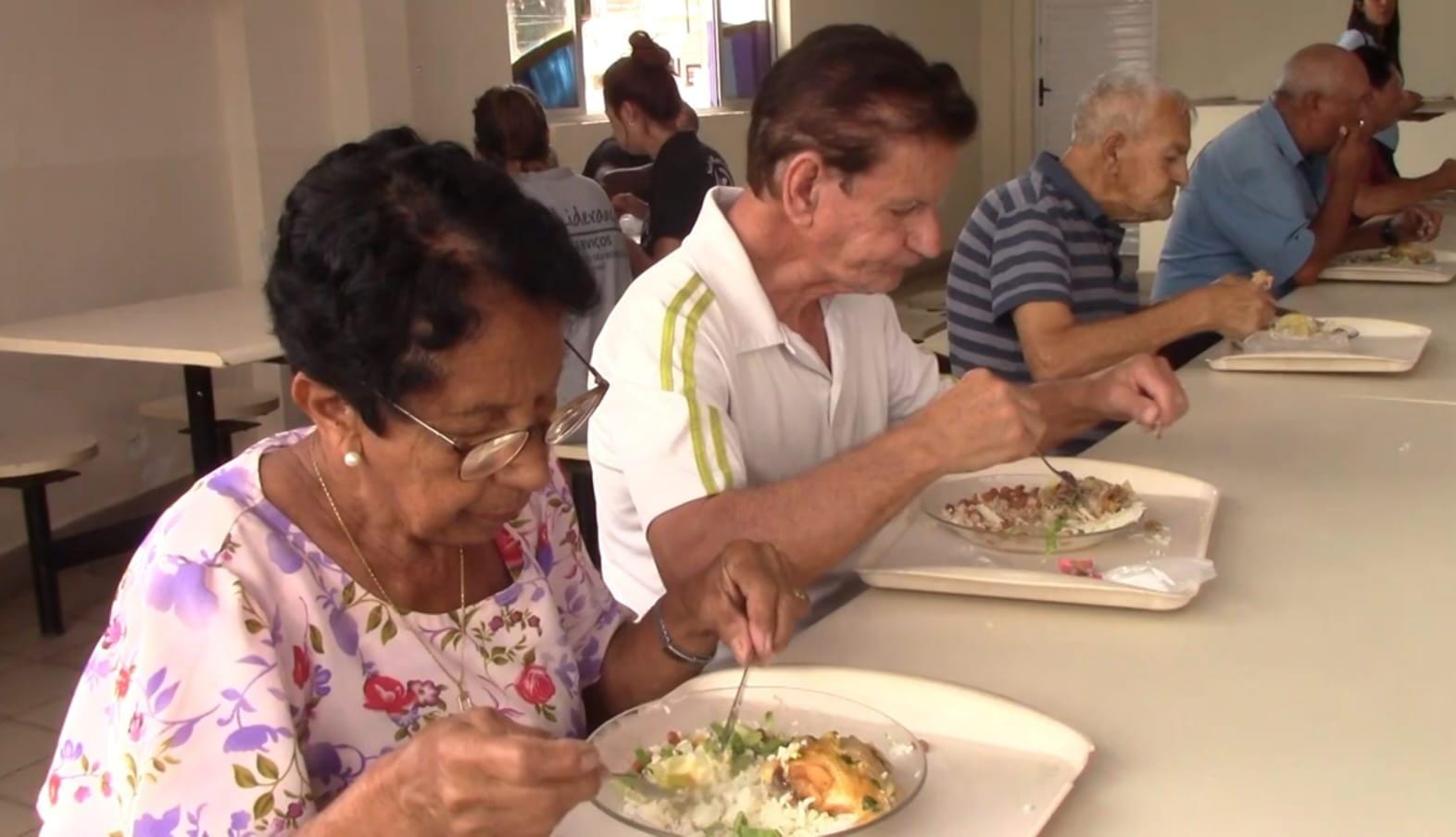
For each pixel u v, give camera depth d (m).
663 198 3.87
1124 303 2.55
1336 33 8.09
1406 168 5.42
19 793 2.57
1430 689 1.12
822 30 1.42
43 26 3.72
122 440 4.04
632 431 1.40
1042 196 2.44
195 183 4.28
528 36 5.69
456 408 0.86
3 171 3.63
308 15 4.52
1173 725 1.07
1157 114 2.40
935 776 1.00
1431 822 0.92
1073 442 2.40
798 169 1.39
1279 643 1.22
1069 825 0.94
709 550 1.32
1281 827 0.92
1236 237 3.27
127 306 3.74
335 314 0.83
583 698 1.22
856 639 1.26
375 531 0.97
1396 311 2.85
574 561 1.18
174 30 4.16
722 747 1.01
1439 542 1.47
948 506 1.55
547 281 0.86
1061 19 8.91
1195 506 1.61
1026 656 1.21
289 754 0.85
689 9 6.60
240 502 0.92
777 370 1.52
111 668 0.88
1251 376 2.32
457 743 0.73
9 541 3.66
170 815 0.83
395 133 0.88
